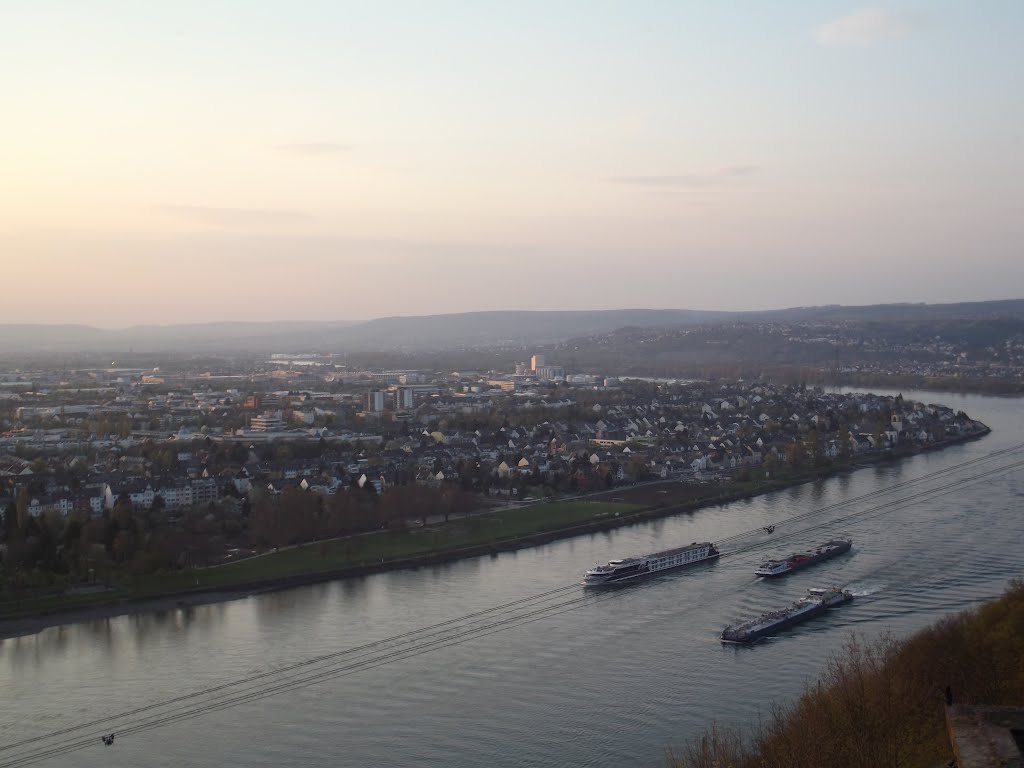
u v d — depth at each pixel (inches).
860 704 7598.4
